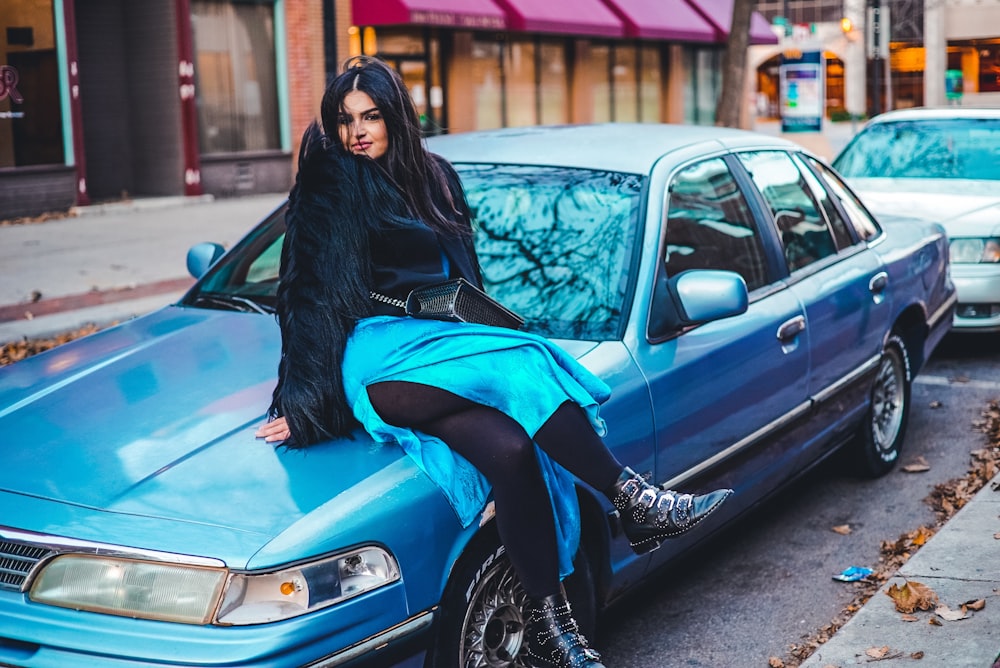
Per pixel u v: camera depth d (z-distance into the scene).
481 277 3.26
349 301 2.92
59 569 2.71
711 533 4.07
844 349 4.83
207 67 18.25
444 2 20.08
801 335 4.44
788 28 44.91
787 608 4.17
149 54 18.05
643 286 3.76
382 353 2.92
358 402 2.96
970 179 8.60
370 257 2.94
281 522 2.70
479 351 2.88
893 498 5.25
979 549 4.21
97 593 2.66
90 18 17.80
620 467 2.97
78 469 2.96
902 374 5.55
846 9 45.16
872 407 5.32
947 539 4.33
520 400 2.87
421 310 2.94
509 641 3.19
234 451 2.99
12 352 8.45
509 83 23.34
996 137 8.92
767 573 4.49
